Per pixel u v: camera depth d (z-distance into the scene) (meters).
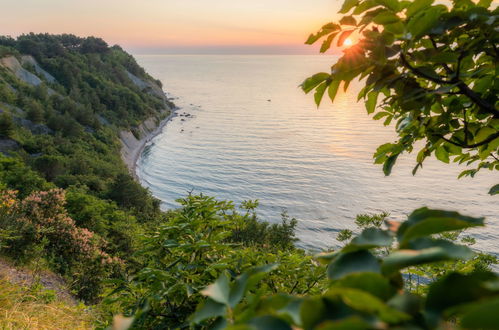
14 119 74.38
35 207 11.78
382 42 1.10
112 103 118.94
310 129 164.88
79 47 147.00
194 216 2.74
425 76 1.19
